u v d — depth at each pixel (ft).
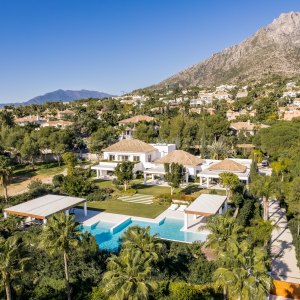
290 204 111.14
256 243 102.63
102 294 80.64
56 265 93.30
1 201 159.22
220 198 135.95
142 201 162.91
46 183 201.57
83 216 140.77
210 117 312.91
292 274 90.89
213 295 83.25
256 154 248.11
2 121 358.23
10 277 67.15
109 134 307.37
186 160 198.49
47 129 282.15
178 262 93.56
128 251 68.69
